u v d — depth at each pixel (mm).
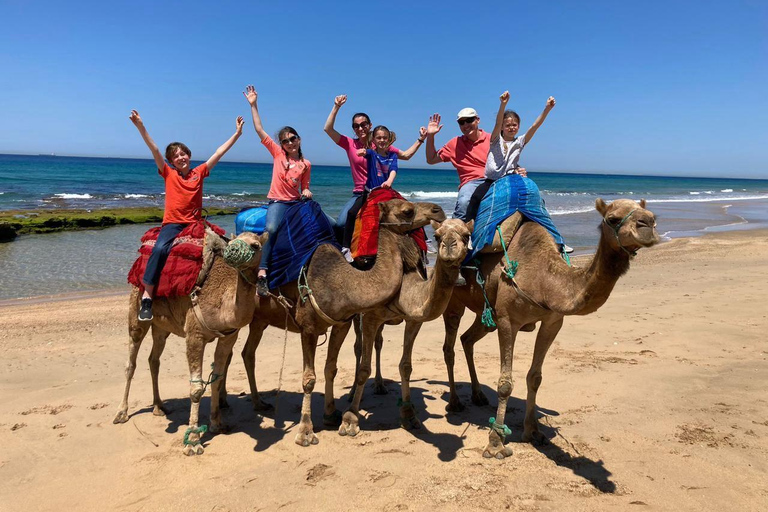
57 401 7449
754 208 50625
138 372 8930
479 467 5465
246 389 8008
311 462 5637
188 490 5105
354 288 5816
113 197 44000
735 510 4633
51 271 17766
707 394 7176
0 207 34469
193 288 5836
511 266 5598
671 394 7215
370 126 7344
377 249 5938
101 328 11656
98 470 5527
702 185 147500
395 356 9641
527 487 5051
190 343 5891
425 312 5344
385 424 6676
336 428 6582
